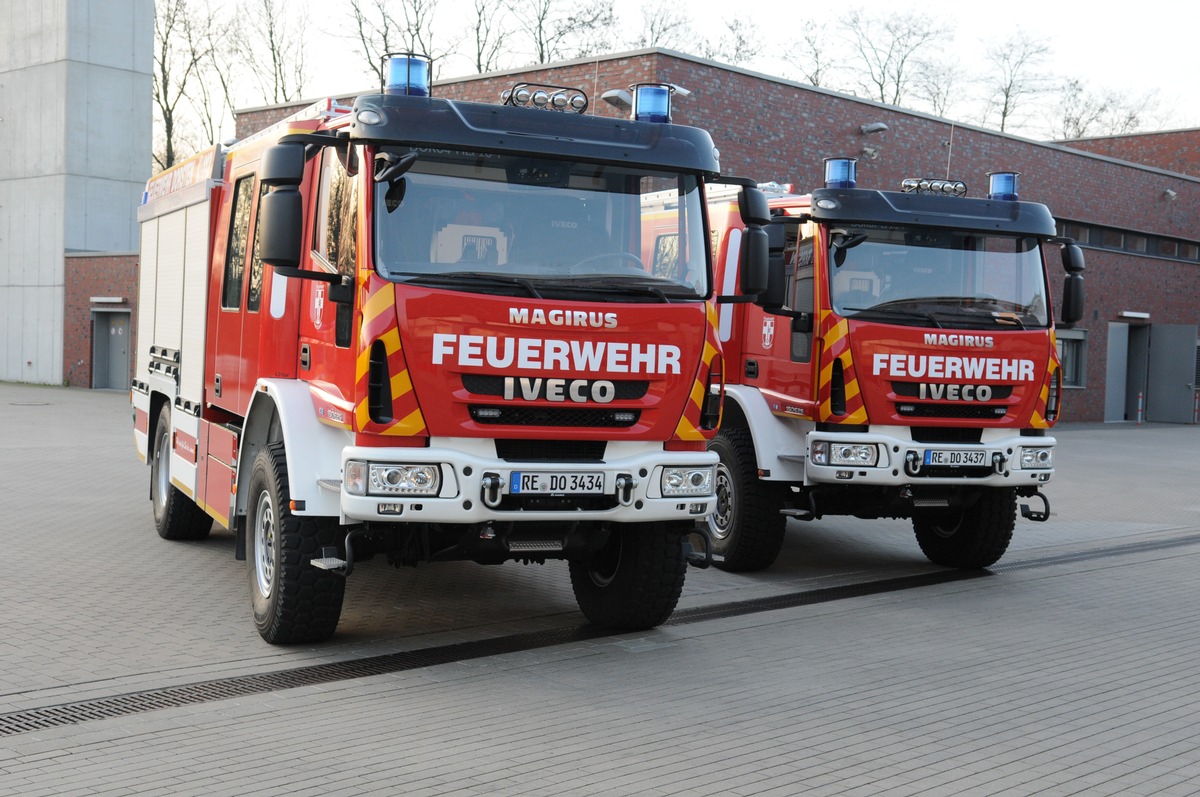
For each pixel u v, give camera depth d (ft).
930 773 16.75
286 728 18.19
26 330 129.29
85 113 126.00
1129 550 38.68
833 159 32.17
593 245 21.83
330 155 22.93
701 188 22.95
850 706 20.07
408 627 25.38
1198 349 116.16
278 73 159.63
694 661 22.93
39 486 45.65
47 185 126.52
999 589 31.40
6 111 129.70
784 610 28.14
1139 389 116.67
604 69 75.82
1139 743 18.33
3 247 131.03
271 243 20.33
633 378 21.54
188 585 28.84
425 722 18.63
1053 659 23.70
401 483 20.43
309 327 23.11
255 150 26.32
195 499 29.68
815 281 30.76
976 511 33.47
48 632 23.91
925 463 30.07
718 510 33.78
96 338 122.21
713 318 22.54
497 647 23.75
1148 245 116.57
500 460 20.92
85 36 125.39
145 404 35.86
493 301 20.67
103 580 29.12
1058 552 38.17
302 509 21.67
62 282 125.18
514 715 19.12
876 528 43.09
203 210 29.63
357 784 15.78
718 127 76.28
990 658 23.70
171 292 33.04
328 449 22.06
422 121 20.98
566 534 22.38
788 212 32.24
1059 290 105.60
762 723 18.98
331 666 21.98
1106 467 68.54
